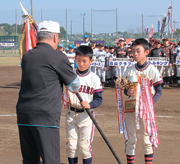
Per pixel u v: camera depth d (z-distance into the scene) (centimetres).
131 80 375
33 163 310
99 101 366
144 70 392
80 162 438
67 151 370
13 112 761
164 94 1043
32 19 546
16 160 437
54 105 288
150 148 377
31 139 302
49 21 308
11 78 1586
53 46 308
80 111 362
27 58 292
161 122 657
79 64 367
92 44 1117
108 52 1298
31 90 284
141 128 378
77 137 368
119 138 544
